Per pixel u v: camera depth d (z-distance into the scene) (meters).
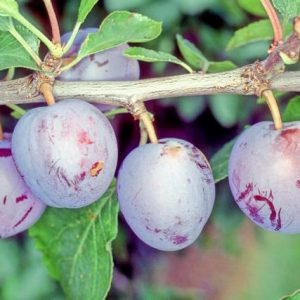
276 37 0.30
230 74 0.31
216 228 1.13
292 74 0.31
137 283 1.03
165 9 0.92
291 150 0.30
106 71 0.35
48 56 0.31
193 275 1.17
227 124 0.97
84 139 0.30
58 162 0.30
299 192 0.30
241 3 0.44
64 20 0.93
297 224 0.31
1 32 0.31
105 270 0.35
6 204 0.33
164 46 0.94
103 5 0.93
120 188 0.31
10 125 0.89
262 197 0.31
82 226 0.36
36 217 0.34
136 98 0.31
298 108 0.36
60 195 0.30
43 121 0.30
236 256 1.14
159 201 0.30
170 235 0.31
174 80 0.31
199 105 0.97
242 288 1.17
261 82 0.30
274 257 1.17
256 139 0.31
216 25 0.97
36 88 0.31
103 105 0.35
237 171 0.31
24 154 0.30
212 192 0.32
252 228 1.20
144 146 0.31
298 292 0.32
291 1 0.31
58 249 0.36
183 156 0.31
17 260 0.88
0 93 0.31
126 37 0.32
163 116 1.06
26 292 0.87
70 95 0.31
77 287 0.36
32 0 0.91
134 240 1.04
